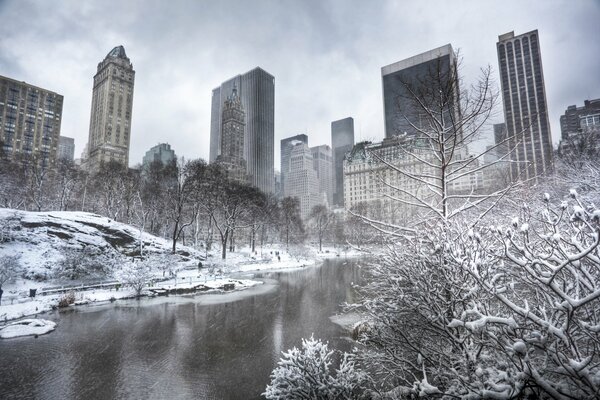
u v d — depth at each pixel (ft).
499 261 18.83
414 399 20.62
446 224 23.32
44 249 109.81
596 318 15.15
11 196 169.78
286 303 82.07
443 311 19.35
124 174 196.44
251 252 211.00
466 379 16.24
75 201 206.69
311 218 376.27
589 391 12.35
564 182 53.93
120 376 39.09
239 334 55.88
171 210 181.37
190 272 128.88
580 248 13.01
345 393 22.93
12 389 35.65
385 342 23.89
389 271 25.48
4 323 61.16
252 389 35.81
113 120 550.36
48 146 459.32
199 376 39.11
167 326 60.85
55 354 46.09
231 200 177.47
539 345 13.56
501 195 26.30
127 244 139.13
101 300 83.15
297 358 23.52
